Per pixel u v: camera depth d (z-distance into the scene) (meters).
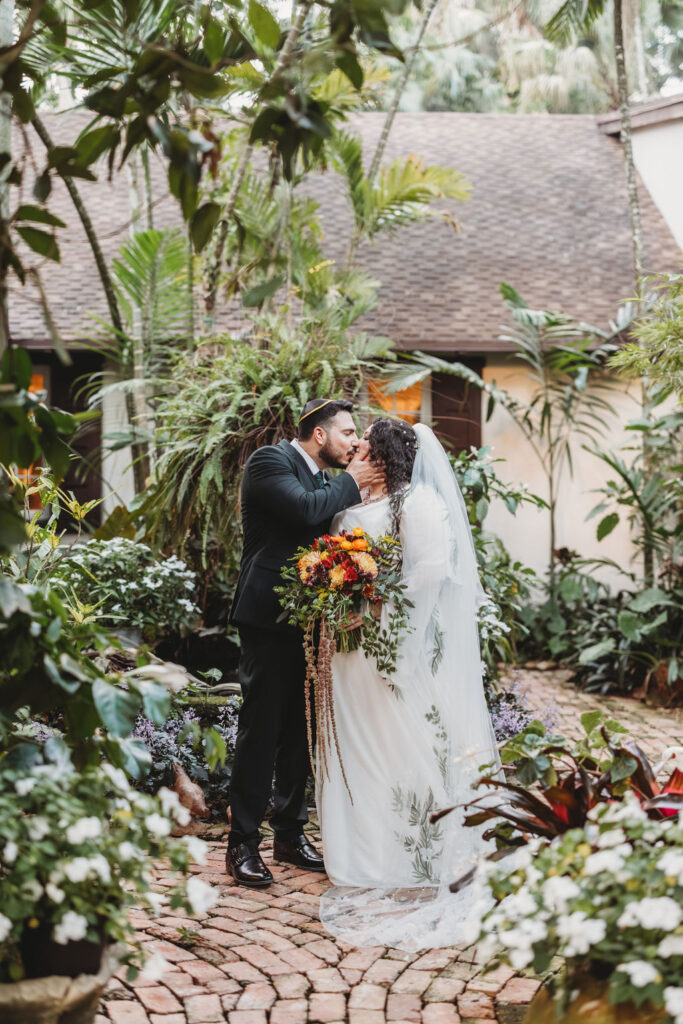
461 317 8.45
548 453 8.56
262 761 3.48
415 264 9.10
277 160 5.97
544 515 8.58
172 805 2.27
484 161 10.57
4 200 3.03
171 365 6.99
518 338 8.09
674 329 5.76
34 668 2.39
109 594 4.94
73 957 2.10
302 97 2.31
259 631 3.51
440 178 7.32
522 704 5.86
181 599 5.15
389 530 3.47
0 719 2.39
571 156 10.64
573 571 7.64
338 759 3.44
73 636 2.56
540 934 2.01
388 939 3.00
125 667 4.70
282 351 5.04
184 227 6.79
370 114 11.23
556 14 7.71
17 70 2.37
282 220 5.58
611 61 18.23
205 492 4.72
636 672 7.04
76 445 8.16
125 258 6.75
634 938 2.01
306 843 3.71
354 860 3.41
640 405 8.27
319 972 2.80
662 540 7.13
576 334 8.20
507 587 5.18
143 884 2.17
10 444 2.38
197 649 5.53
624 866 2.05
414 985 2.73
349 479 3.52
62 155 2.30
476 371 8.52
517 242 9.42
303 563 3.30
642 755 2.59
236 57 2.65
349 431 3.65
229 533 5.05
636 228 7.82
